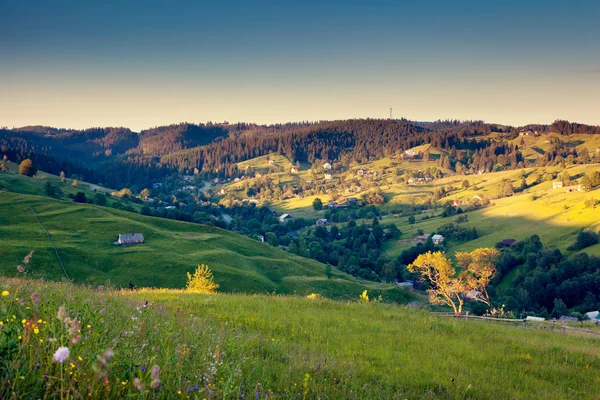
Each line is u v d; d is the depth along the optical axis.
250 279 86.81
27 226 100.31
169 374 5.07
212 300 17.95
